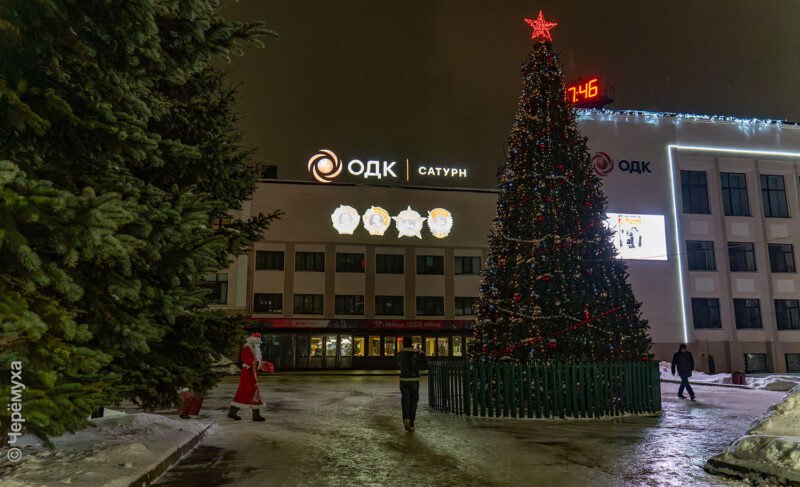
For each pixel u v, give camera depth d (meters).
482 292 12.73
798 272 40.59
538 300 11.52
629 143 39.84
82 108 4.88
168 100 8.07
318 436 8.87
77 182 5.10
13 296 3.79
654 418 11.41
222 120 9.76
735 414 12.46
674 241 39.06
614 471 6.50
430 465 6.73
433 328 42.66
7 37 4.26
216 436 8.82
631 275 38.16
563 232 11.96
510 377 11.20
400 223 43.78
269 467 6.54
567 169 12.44
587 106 44.53
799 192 41.44
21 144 4.71
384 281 43.19
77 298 4.22
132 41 4.99
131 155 5.28
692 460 7.17
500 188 13.06
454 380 12.00
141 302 5.20
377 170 48.00
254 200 42.16
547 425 10.16
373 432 9.31
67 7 4.49
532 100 12.98
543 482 5.96
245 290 40.97
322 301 42.12
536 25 13.58
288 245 42.31
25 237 3.99
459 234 44.47
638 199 39.12
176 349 6.80
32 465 5.21
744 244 40.59
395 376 33.94
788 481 5.57
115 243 4.02
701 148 40.69
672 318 38.09
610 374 11.52
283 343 41.62
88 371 4.21
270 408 13.43
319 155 47.22
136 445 6.20
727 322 39.06
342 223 43.03
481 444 8.17
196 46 5.80
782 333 39.47
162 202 5.32
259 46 6.15
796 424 6.48
